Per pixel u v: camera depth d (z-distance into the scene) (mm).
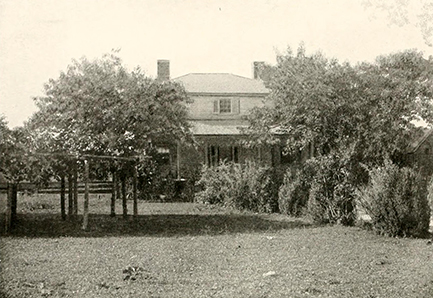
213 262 9797
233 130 28672
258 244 11898
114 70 16516
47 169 14359
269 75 22344
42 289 7547
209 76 32531
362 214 17469
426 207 13344
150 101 16188
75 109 15688
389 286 7996
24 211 18344
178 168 26703
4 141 13445
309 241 12344
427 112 18016
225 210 20469
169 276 8602
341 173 16219
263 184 20438
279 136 25297
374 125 17312
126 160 15977
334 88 18516
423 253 10719
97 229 14203
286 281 8281
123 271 8781
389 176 13562
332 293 7555
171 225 15508
